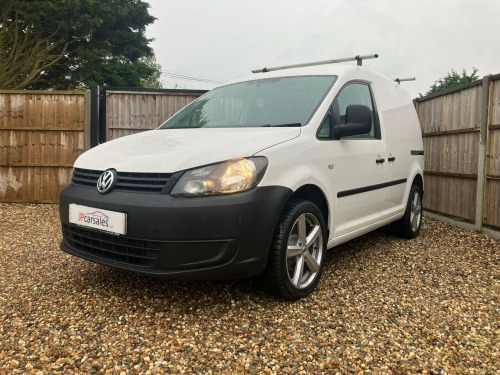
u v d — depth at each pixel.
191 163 2.74
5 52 18.28
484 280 3.69
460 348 2.48
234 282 3.50
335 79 3.82
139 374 2.17
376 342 2.54
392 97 4.86
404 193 4.91
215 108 3.98
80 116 7.43
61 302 3.06
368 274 3.81
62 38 21.56
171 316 2.86
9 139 7.41
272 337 2.58
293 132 3.23
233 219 2.68
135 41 28.39
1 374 2.13
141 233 2.69
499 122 5.20
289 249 3.06
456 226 6.09
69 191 3.19
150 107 7.69
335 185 3.50
